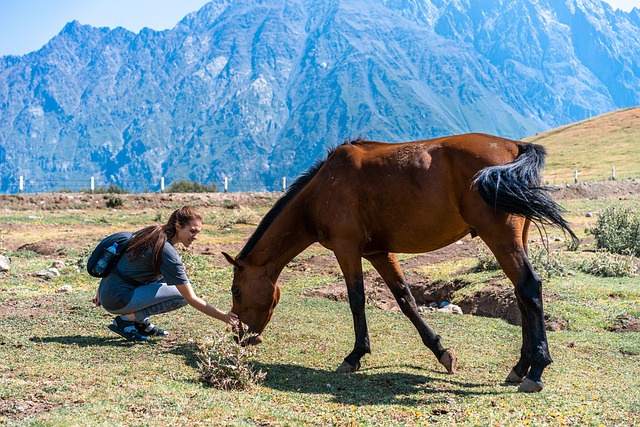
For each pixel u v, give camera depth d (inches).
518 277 221.9
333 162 258.7
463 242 625.0
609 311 350.9
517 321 364.5
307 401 209.0
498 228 222.4
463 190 229.5
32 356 243.8
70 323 309.7
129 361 245.4
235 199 1155.3
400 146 248.5
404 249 249.6
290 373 246.4
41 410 182.7
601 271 456.1
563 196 1248.2
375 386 229.9
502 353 281.7
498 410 199.8
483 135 240.1
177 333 297.9
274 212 273.4
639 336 305.3
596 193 1311.5
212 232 758.5
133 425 170.9
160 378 222.1
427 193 234.8
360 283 253.9
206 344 238.7
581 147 2605.8
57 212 953.5
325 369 254.7
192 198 1135.6
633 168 1937.7
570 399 210.1
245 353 228.1
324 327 323.9
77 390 200.5
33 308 344.5
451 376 247.1
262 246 269.9
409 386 230.1
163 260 259.1
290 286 454.3
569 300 379.2
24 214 895.7
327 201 254.4
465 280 444.5
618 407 200.8
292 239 270.4
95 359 246.1
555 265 453.4
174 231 266.4
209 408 190.1
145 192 1373.0
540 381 219.3
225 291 427.2
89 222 821.2
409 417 192.9
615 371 249.8
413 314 262.8
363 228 250.8
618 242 530.6
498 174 217.6
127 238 269.3
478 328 328.2
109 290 266.8
